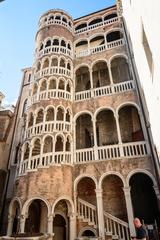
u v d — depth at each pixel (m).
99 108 18.42
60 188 14.55
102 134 19.84
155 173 13.60
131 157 15.12
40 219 15.97
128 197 13.86
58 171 15.16
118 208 15.70
